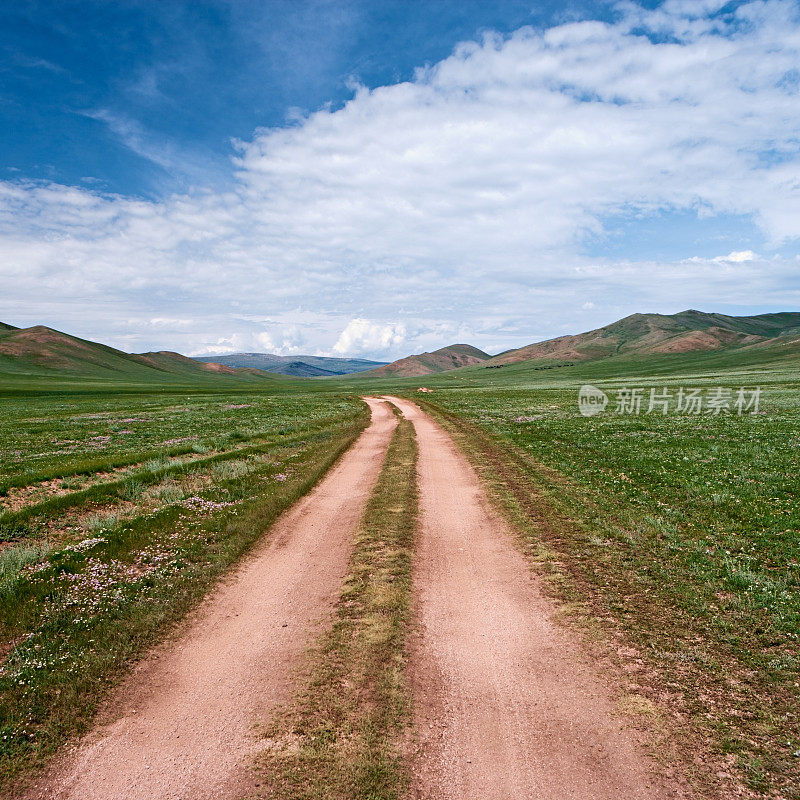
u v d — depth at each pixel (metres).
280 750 5.94
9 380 137.25
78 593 9.83
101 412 58.06
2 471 20.72
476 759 5.75
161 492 17.34
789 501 14.43
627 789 5.28
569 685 7.02
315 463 23.61
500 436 31.70
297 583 10.67
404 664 7.59
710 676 7.07
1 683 7.07
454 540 13.16
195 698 6.93
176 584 10.44
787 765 5.48
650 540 12.19
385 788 5.38
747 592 9.37
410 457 24.92
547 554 11.69
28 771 5.67
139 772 5.66
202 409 62.53
